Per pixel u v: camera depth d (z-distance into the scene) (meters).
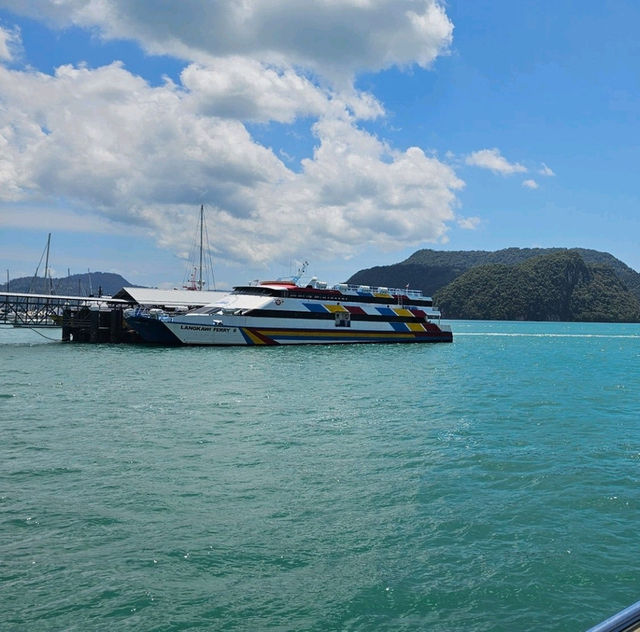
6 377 39.09
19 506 13.81
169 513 13.52
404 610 9.49
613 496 15.01
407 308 82.31
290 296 68.00
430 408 28.58
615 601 9.76
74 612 9.23
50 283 129.88
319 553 11.54
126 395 31.53
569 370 50.84
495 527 12.92
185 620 9.09
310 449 19.73
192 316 62.00
